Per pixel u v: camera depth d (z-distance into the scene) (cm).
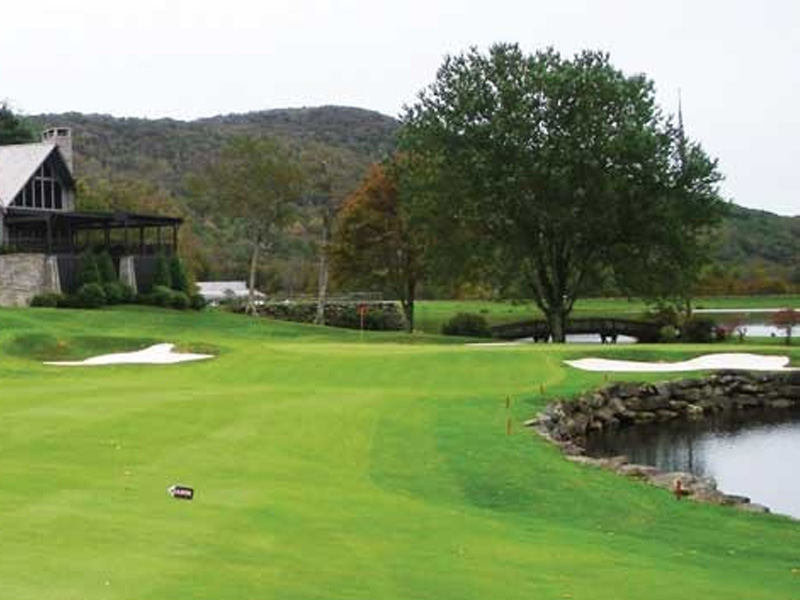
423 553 1175
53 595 856
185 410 2283
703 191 5219
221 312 6925
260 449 1870
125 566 973
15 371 3572
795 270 11369
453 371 3409
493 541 1291
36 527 1121
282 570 1022
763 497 2180
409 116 5578
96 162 14588
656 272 5359
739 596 1095
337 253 6988
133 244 7256
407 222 5784
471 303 10150
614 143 4969
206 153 15788
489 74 5369
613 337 6688
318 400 2572
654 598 1048
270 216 7738
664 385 3409
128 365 3881
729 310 8869
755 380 3659
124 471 1548
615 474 1938
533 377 3334
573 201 5044
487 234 5366
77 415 2131
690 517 1625
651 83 5266
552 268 5584
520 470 1891
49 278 6228
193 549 1073
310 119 18738
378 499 1512
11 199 6475
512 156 5162
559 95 5162
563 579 1104
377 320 7669
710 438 2977
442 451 2011
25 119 10188
